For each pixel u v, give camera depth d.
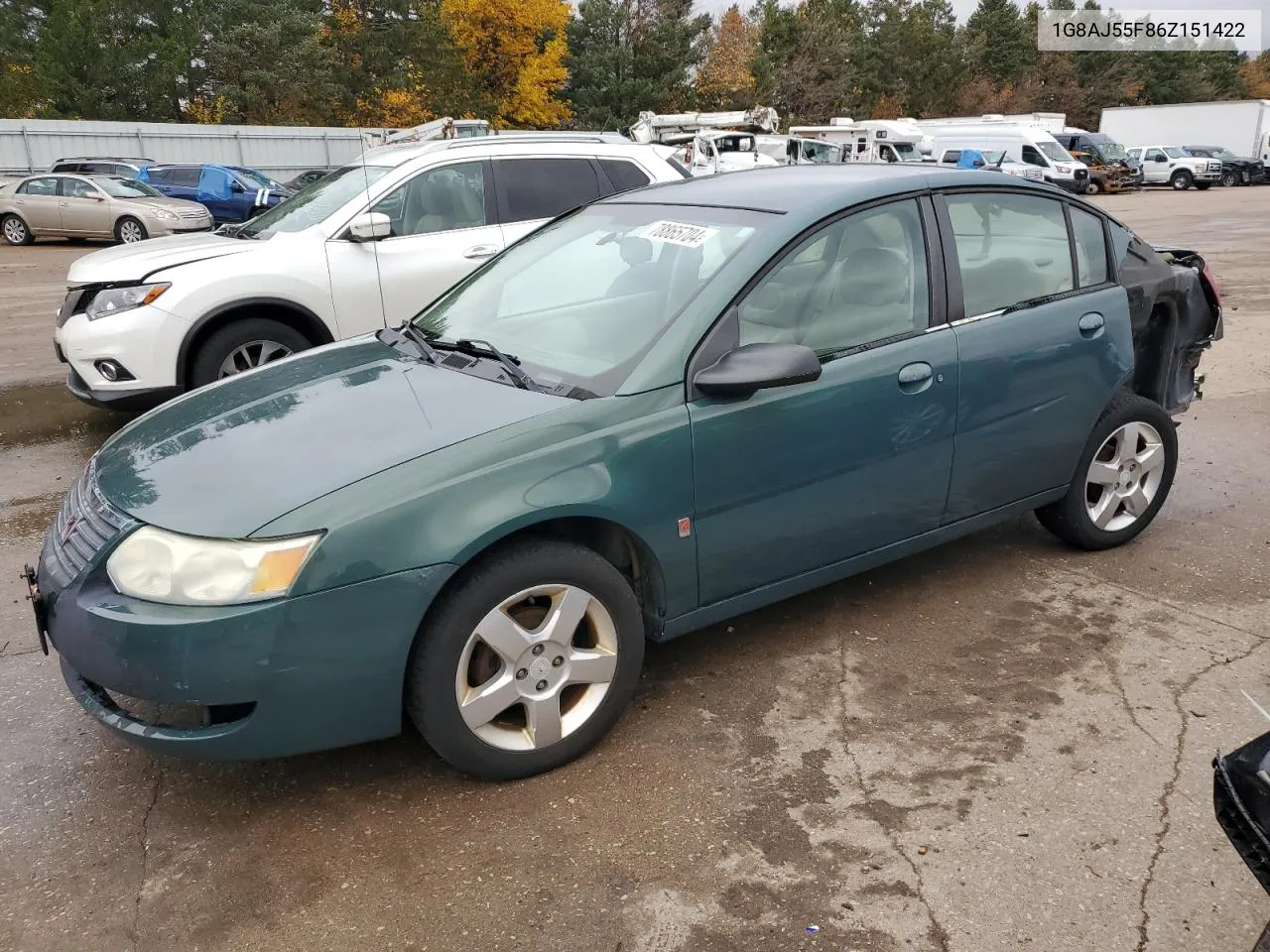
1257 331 9.40
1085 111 68.75
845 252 3.34
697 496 2.96
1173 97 77.06
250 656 2.41
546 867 2.50
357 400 3.04
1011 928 2.28
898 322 3.43
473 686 2.72
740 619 3.80
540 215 6.89
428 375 3.20
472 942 2.27
